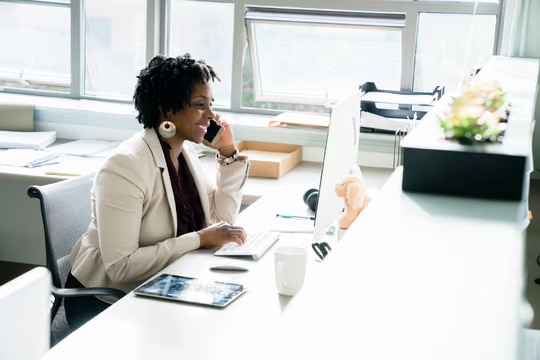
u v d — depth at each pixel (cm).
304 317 99
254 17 372
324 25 364
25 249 371
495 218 143
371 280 111
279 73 384
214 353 144
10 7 402
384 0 355
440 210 148
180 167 237
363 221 139
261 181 316
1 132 365
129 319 159
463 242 128
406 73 362
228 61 387
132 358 140
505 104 199
